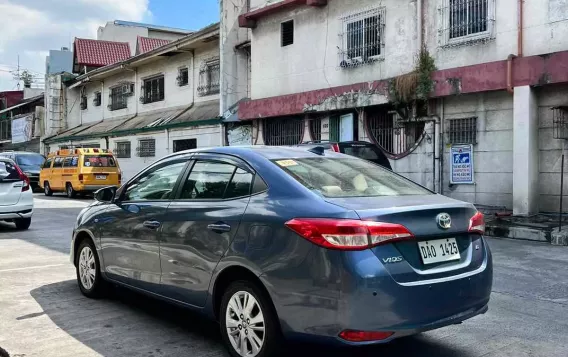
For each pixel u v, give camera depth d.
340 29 15.35
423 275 3.58
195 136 21.47
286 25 17.36
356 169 4.54
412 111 13.31
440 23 12.73
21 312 5.32
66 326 4.90
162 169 5.05
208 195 4.42
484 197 12.20
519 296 6.02
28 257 8.23
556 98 11.00
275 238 3.70
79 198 21.61
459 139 12.62
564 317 5.25
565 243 9.23
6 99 47.88
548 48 10.96
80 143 30.44
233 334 4.00
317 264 3.45
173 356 4.20
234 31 20.16
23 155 26.00
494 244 9.39
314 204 3.66
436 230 3.71
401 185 4.42
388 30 14.05
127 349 4.34
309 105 15.85
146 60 25.58
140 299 5.83
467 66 11.98
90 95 32.25
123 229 5.13
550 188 11.20
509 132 11.72
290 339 3.62
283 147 4.74
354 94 14.50
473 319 5.18
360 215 3.46
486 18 11.91
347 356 4.19
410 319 3.47
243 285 3.90
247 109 18.23
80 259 5.96
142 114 26.95
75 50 33.56
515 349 4.37
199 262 4.22
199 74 22.89
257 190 4.05
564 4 10.70
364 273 3.33
